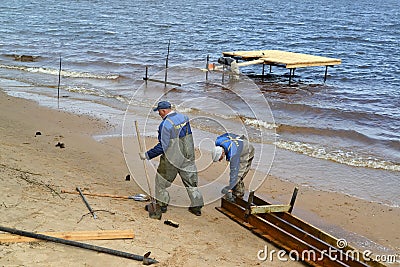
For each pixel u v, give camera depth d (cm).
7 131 1095
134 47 2941
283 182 911
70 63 2258
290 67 2023
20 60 2317
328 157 1085
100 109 1414
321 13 6938
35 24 3988
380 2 10894
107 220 638
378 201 847
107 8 6359
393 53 3203
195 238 635
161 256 564
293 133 1265
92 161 925
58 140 1056
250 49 3219
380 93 1930
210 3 8600
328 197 852
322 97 1817
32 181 738
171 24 4575
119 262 531
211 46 3238
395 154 1137
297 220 668
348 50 3312
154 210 695
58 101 1494
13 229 557
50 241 550
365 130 1348
